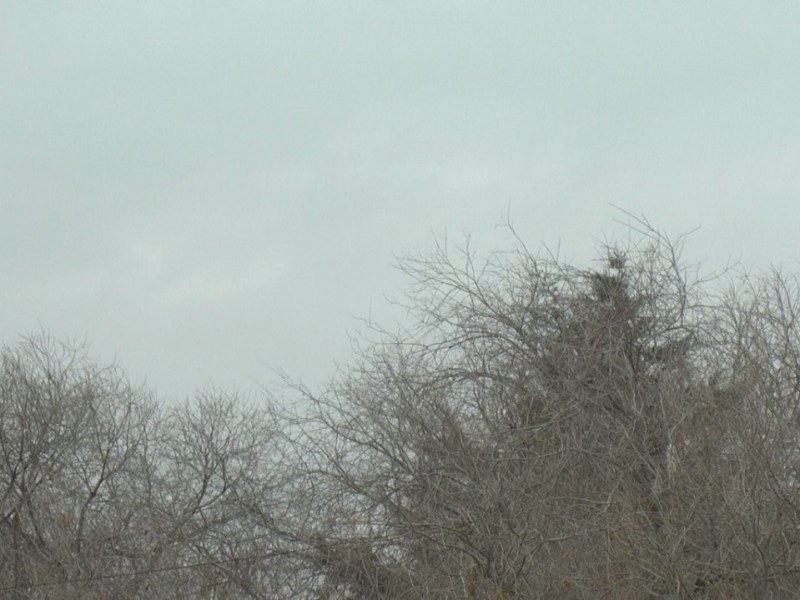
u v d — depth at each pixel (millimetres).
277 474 22484
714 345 21266
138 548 24078
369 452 21406
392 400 21344
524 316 23094
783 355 18844
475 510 18781
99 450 27766
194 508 23969
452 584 18344
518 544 17828
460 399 22000
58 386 28688
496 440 20391
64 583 23562
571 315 23062
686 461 17906
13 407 28000
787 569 16641
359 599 20266
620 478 19047
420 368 22672
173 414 27484
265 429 24266
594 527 18484
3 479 27438
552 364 22203
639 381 21266
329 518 20688
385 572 19953
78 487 27203
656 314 22375
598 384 21516
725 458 17406
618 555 17812
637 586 17609
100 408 28406
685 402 19016
